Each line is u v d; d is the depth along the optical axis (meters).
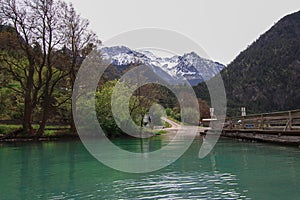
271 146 10.88
